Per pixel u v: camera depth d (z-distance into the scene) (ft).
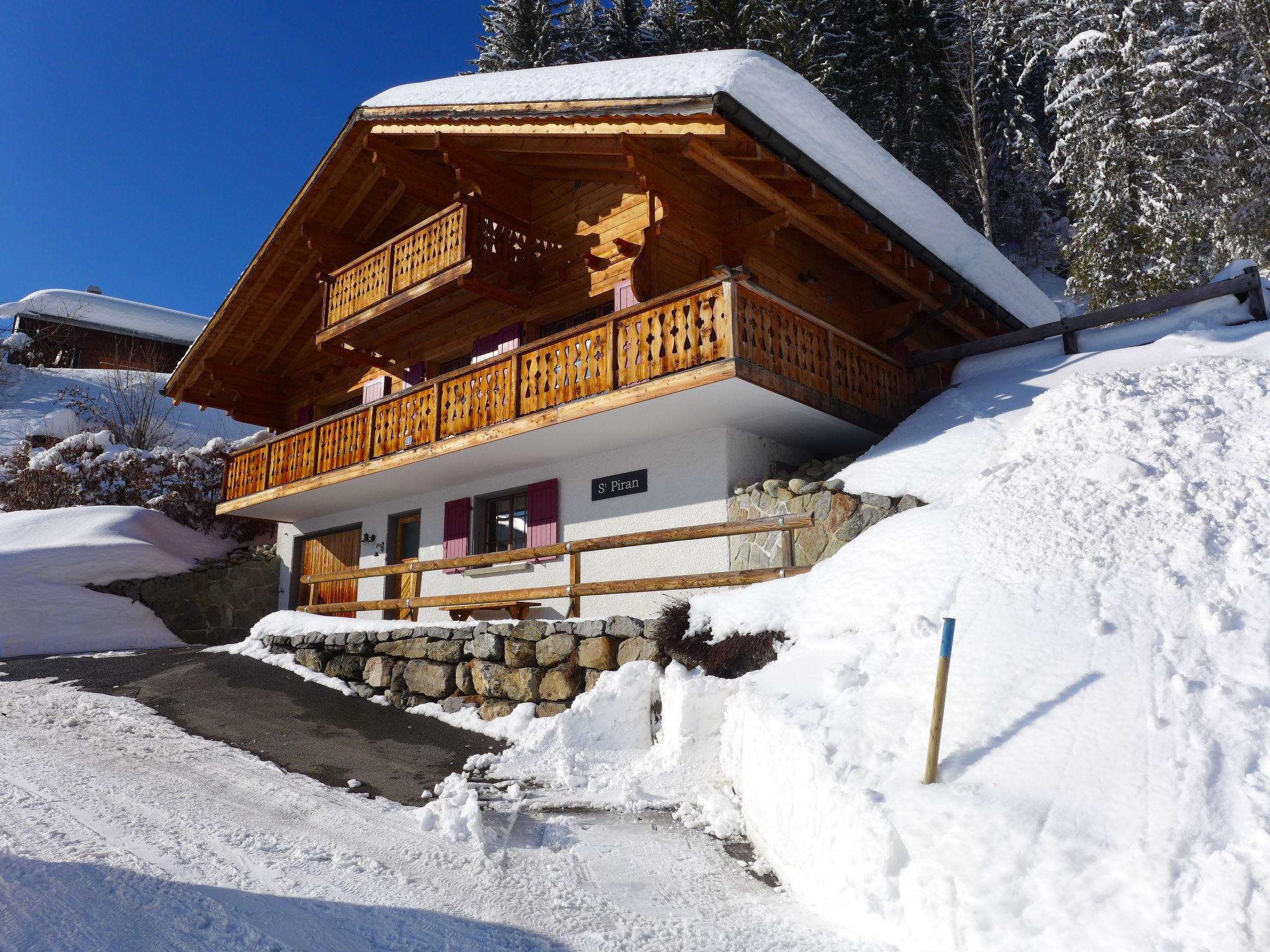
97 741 25.11
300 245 52.29
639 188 38.68
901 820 13.50
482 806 20.25
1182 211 77.56
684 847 17.80
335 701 31.45
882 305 46.26
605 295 39.55
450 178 45.93
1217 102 81.76
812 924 13.67
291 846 16.75
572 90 34.47
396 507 48.91
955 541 21.45
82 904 12.60
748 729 19.29
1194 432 22.82
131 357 128.47
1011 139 121.08
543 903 14.46
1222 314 33.88
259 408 63.72
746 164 33.04
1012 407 32.27
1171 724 13.69
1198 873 11.20
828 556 29.04
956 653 17.04
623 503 36.99
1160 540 18.40
